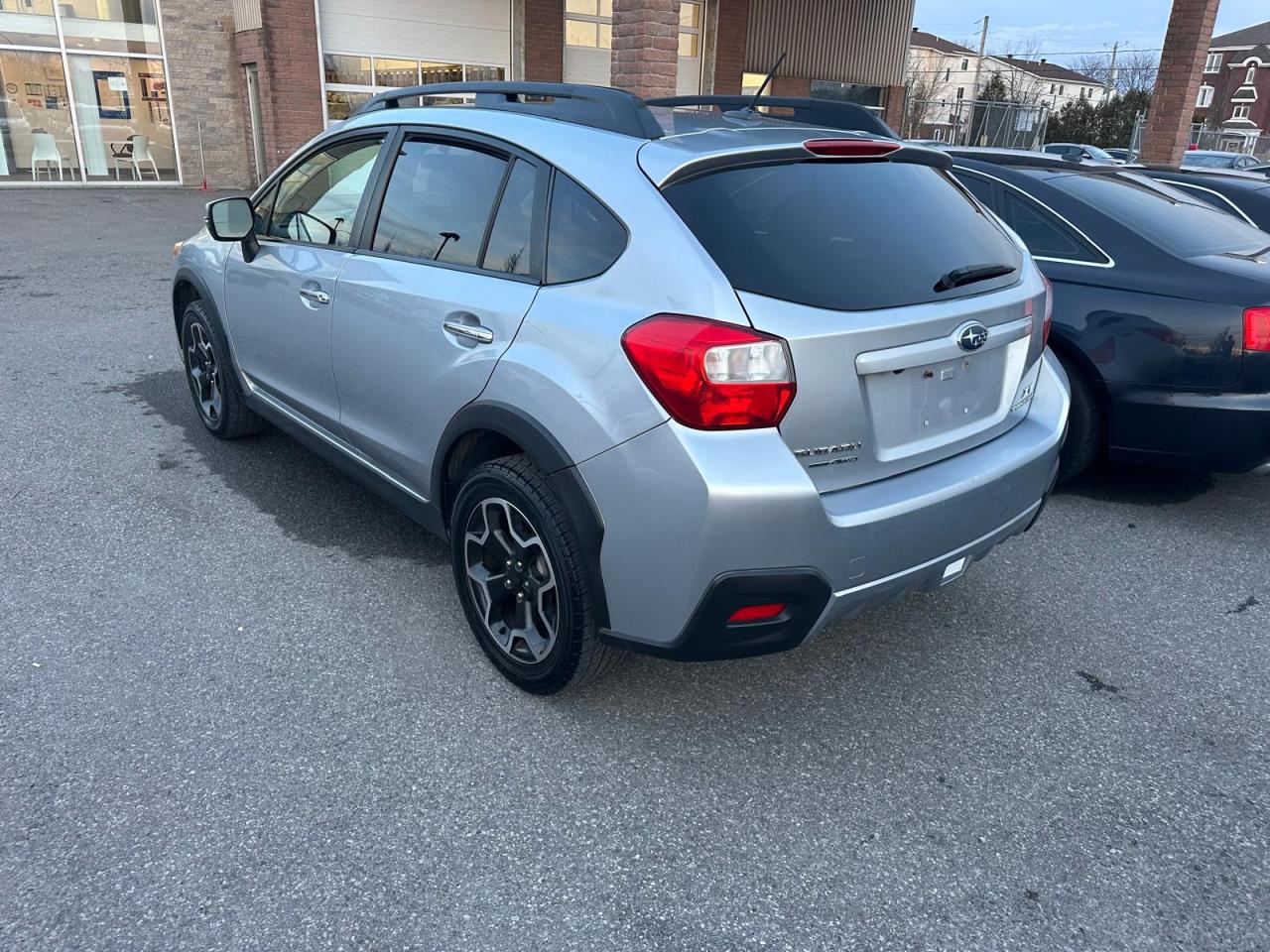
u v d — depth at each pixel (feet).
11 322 24.25
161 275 31.17
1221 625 11.40
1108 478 16.30
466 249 9.50
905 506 7.83
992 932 6.88
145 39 56.70
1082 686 10.04
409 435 10.25
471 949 6.56
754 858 7.52
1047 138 154.30
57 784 7.95
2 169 54.49
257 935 6.58
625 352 7.50
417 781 8.20
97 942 6.46
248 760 8.36
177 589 11.27
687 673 10.01
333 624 10.63
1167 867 7.56
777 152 8.25
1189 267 13.37
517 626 9.37
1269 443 12.75
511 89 9.80
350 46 56.44
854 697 9.72
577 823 7.80
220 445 15.99
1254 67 250.37
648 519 7.48
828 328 7.34
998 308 8.72
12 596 10.98
